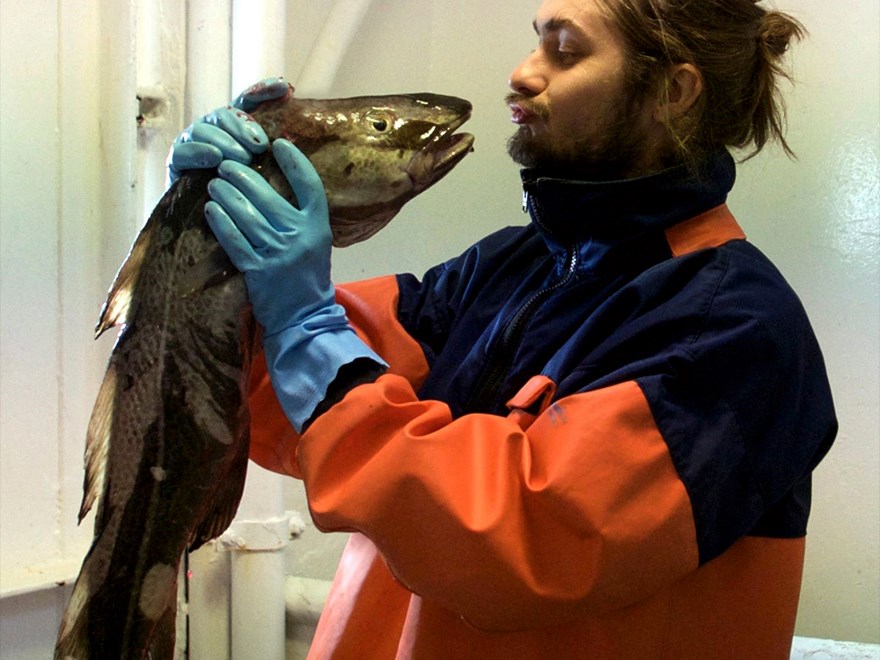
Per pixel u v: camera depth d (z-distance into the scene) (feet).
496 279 3.86
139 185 5.27
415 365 3.81
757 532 3.15
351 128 3.16
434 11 6.62
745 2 3.35
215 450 3.10
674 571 2.74
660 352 2.92
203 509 3.16
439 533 2.67
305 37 6.06
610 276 3.35
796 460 2.98
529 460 2.78
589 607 2.71
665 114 3.25
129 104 5.08
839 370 5.61
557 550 2.69
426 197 6.58
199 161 3.04
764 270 3.14
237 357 3.11
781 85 5.59
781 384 2.93
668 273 3.07
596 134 3.27
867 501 5.57
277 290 3.04
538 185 3.33
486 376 3.47
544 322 3.36
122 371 3.08
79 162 5.06
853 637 5.62
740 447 2.83
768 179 5.73
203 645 5.62
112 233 5.12
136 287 3.09
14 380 4.85
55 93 4.93
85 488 3.08
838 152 5.59
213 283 3.06
